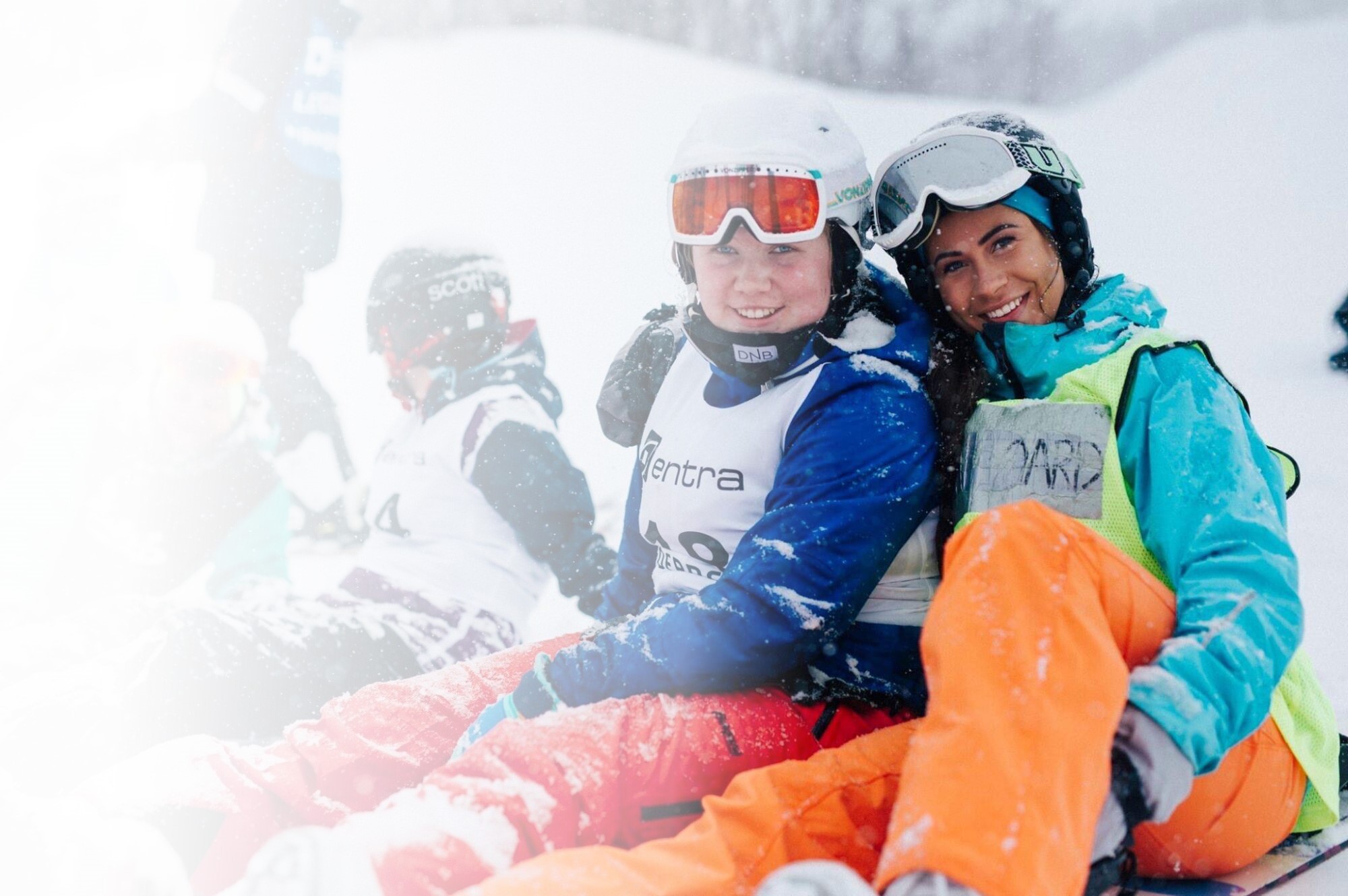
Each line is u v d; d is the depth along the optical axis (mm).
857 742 1432
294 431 3215
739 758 1516
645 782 1462
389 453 2488
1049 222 1738
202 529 2471
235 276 3223
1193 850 1463
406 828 1277
